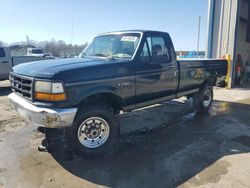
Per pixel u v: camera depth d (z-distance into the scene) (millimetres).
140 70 4637
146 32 4832
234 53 11453
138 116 6512
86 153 4031
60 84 3576
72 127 3875
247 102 8422
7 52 11883
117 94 4293
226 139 4922
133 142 4766
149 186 3311
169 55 5336
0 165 3855
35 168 3775
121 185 3342
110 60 4410
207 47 12234
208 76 6730
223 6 11641
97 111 4039
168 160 4023
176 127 5652
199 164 3885
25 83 3953
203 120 6207
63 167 3811
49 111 3537
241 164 3877
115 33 5184
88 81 3863
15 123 5852
